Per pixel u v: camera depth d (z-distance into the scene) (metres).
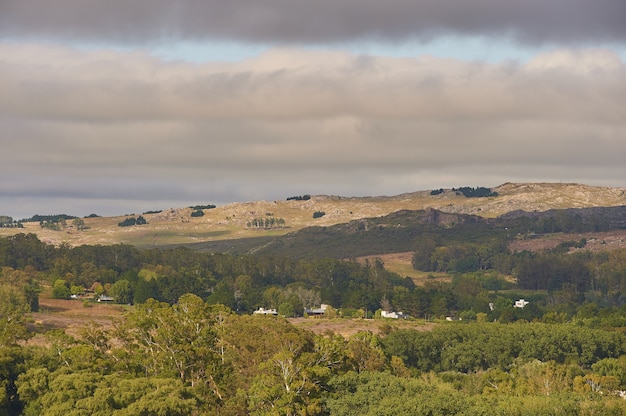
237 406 153.25
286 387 154.50
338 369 174.38
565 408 164.38
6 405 154.00
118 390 145.50
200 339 175.38
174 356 166.12
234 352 173.38
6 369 159.88
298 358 165.75
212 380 163.12
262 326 178.62
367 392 158.62
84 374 151.00
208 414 149.12
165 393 144.25
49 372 156.62
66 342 177.00
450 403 153.50
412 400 152.25
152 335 177.00
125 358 170.00
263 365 159.38
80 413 139.00
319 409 152.62
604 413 165.38
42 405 148.25
